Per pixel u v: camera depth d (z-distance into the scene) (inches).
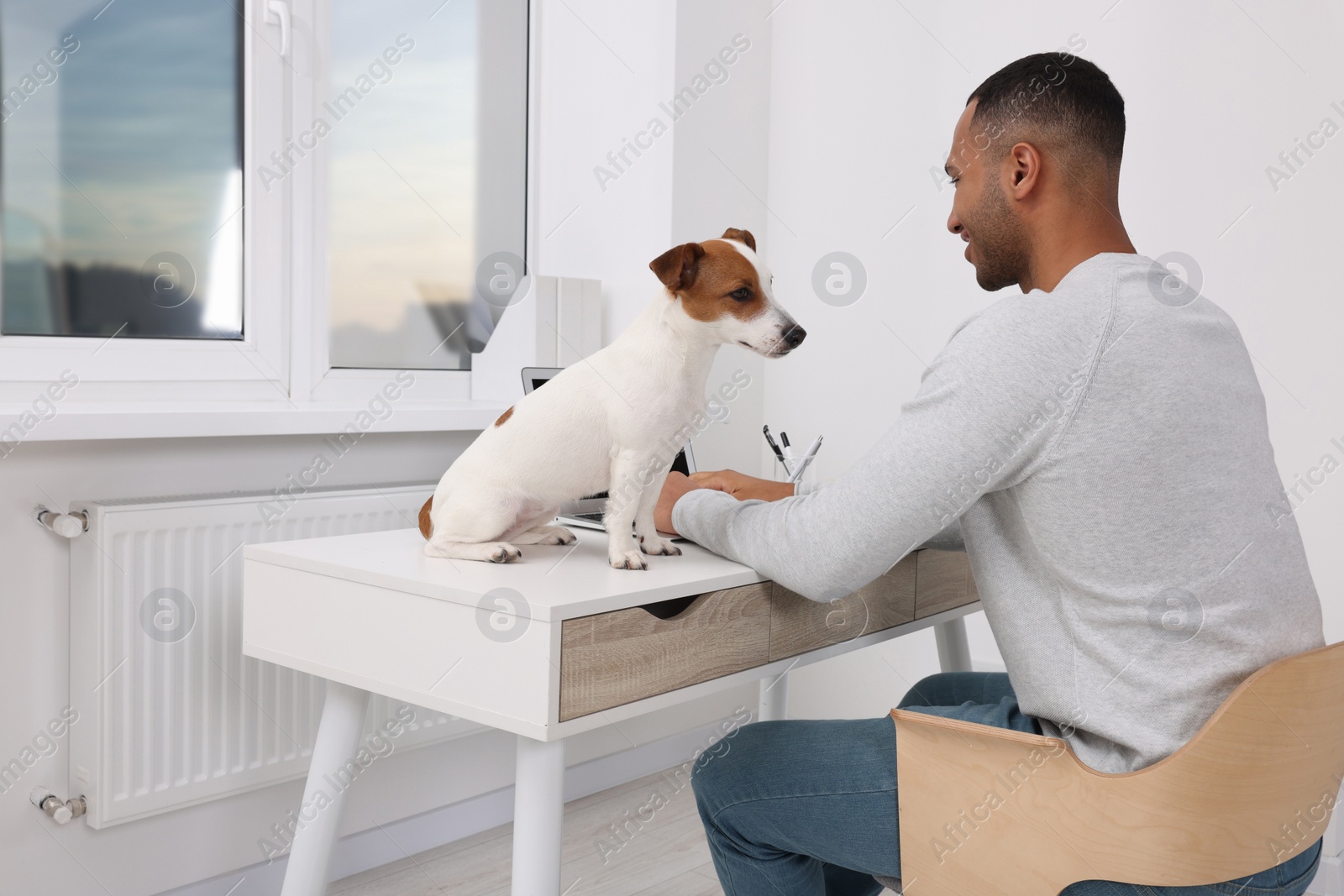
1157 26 76.3
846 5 91.0
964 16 84.6
